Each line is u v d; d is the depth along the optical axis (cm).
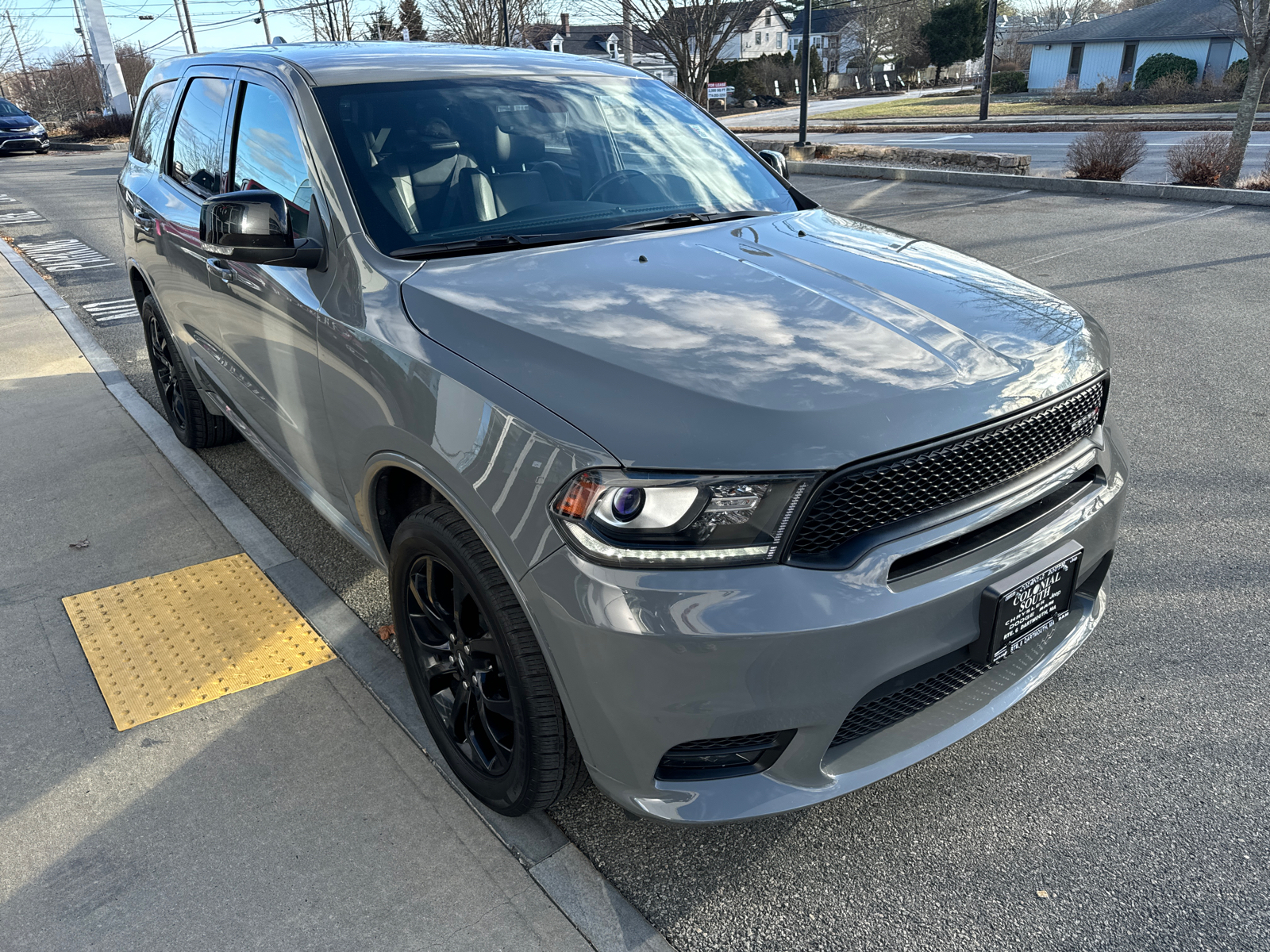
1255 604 306
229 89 330
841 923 195
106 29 3547
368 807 226
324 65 294
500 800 216
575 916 196
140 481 417
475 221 258
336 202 248
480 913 197
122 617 310
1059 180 1248
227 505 388
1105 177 1277
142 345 631
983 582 187
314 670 281
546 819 223
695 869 210
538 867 208
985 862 210
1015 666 226
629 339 192
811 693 171
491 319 202
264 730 255
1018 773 238
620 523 165
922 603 177
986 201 1180
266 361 287
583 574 168
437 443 195
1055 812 224
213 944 189
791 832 221
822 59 7156
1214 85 3453
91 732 254
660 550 165
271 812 225
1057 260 818
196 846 214
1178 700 263
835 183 1423
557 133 296
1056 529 204
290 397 275
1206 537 349
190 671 281
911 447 173
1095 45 4538
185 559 348
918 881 205
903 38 6944
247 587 327
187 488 409
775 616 164
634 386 176
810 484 166
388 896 201
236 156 315
